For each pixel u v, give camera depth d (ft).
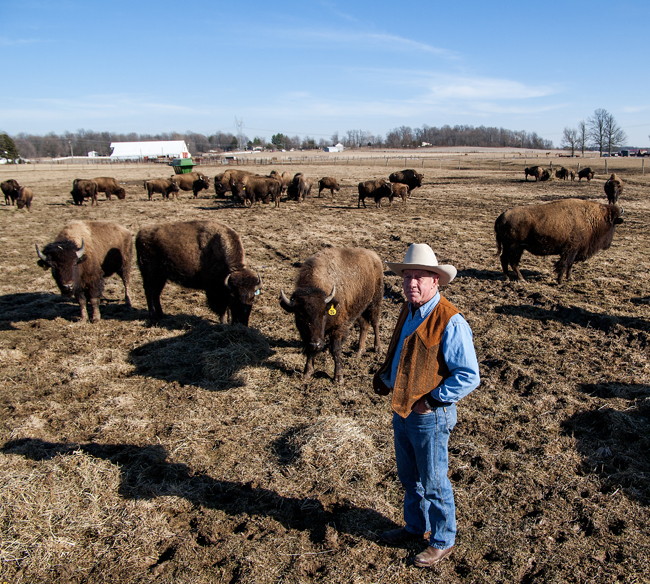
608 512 11.34
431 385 8.89
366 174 152.56
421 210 72.69
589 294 29.30
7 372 20.04
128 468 13.47
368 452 13.97
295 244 47.44
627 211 65.10
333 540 10.69
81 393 18.20
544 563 9.96
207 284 25.58
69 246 24.16
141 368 20.35
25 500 11.63
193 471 13.39
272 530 11.10
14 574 9.84
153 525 11.24
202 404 17.19
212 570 9.97
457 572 9.86
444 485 9.50
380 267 21.38
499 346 21.76
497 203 78.64
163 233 25.46
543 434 14.73
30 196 75.51
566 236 30.71
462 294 30.25
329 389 18.19
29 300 31.01
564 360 20.06
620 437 14.43
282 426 15.61
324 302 16.70
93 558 10.32
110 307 29.78
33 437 15.12
